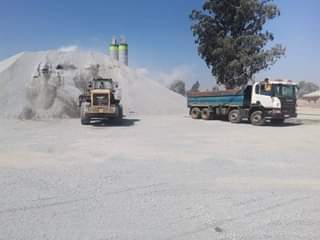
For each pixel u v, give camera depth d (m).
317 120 30.38
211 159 11.63
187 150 13.44
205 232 5.61
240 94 26.69
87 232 5.58
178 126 23.66
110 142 15.49
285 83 24.91
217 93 28.64
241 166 10.59
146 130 20.89
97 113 23.91
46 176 9.15
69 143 15.09
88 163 10.88
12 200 7.14
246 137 17.80
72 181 8.65
